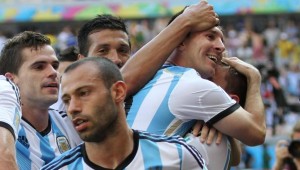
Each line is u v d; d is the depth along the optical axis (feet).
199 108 17.46
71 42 76.84
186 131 17.85
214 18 18.53
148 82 18.26
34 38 19.80
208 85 17.54
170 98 17.63
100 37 21.47
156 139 15.25
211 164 17.61
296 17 95.14
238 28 93.97
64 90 14.60
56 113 20.71
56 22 97.04
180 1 94.58
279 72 73.36
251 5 94.79
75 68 14.62
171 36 18.28
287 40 88.58
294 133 26.96
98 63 14.66
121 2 95.91
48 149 19.88
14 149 15.76
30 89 19.56
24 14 97.45
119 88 14.66
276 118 57.62
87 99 14.44
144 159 14.94
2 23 97.71
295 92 74.33
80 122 14.49
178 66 18.54
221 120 17.51
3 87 16.52
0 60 20.10
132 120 17.85
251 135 17.62
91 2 96.78
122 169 14.80
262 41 86.43
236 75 19.30
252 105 18.34
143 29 89.30
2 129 15.75
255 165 40.04
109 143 14.69
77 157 14.98
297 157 26.30
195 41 18.51
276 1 95.25
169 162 15.05
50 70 19.63
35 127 19.89
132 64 18.22
